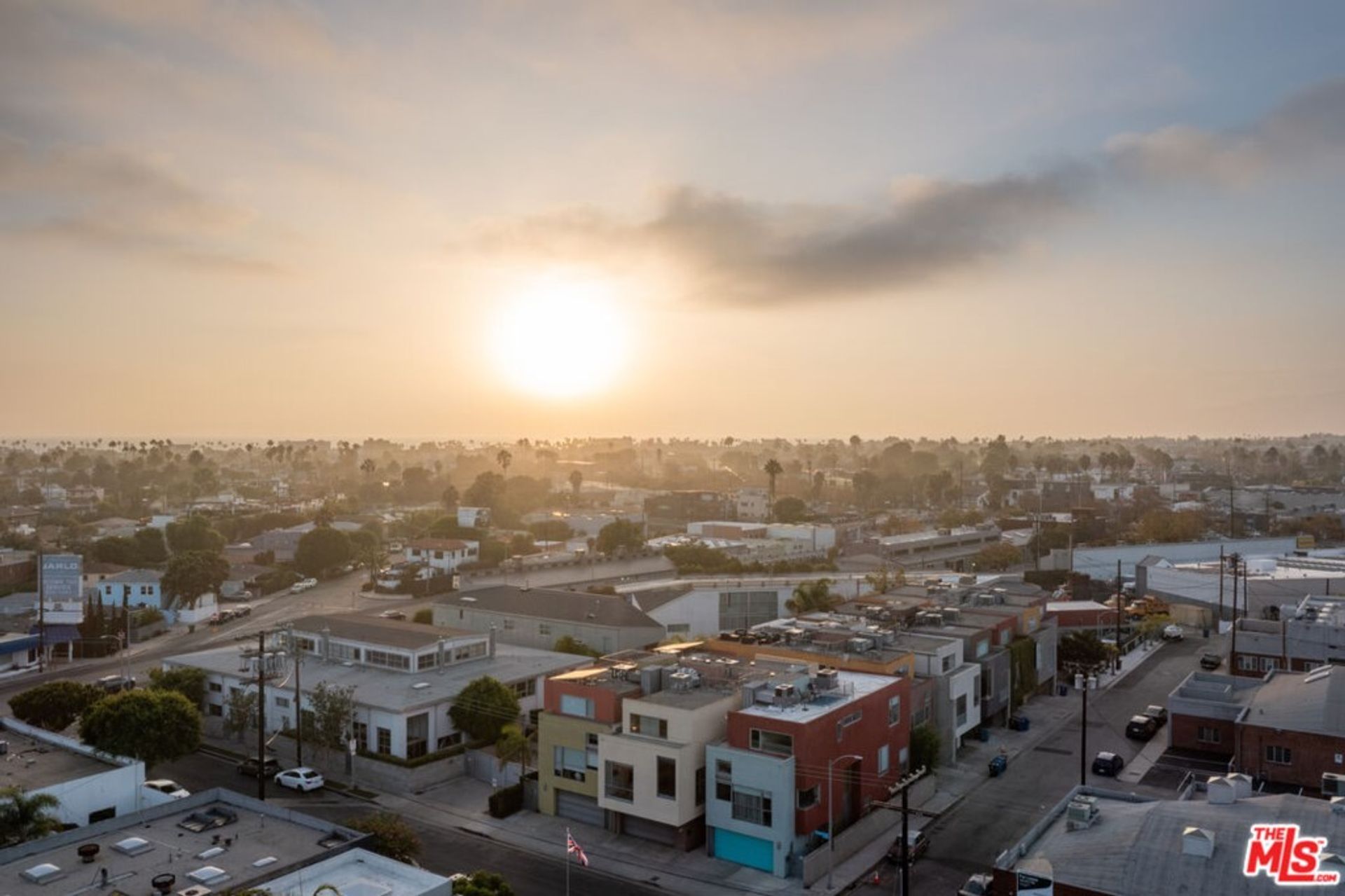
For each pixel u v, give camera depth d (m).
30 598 129.75
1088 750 75.88
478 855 55.47
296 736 70.75
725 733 58.38
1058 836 45.75
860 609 92.81
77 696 71.81
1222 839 40.53
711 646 77.12
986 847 56.56
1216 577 142.12
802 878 51.41
